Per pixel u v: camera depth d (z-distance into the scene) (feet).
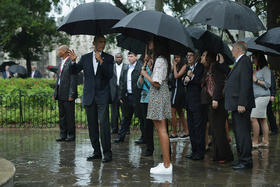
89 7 27.43
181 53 25.80
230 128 48.47
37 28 126.82
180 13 84.74
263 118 35.73
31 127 49.21
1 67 114.62
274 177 23.61
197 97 28.45
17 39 137.18
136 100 35.37
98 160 28.73
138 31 27.30
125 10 87.61
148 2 51.47
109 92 28.27
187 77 28.45
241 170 25.54
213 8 24.95
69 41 108.06
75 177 23.35
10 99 51.72
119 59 41.55
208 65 27.45
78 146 35.29
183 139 39.68
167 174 24.25
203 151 29.17
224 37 90.99
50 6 100.32
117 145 36.11
